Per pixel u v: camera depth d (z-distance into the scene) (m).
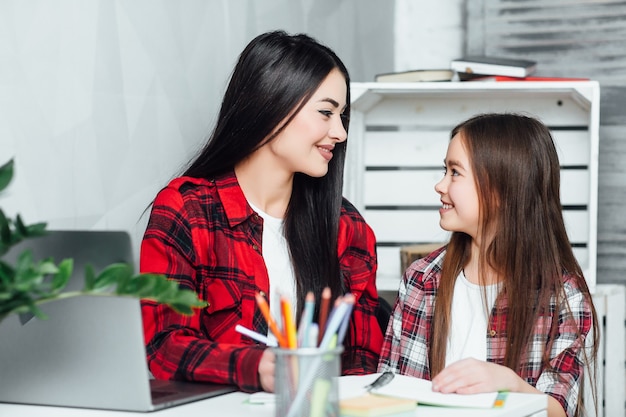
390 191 2.72
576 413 1.57
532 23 3.01
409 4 3.15
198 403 1.23
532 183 1.65
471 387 1.22
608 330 2.40
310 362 1.00
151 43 1.88
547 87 2.40
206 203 1.59
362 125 2.67
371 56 3.09
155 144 1.91
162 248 1.51
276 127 1.58
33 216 1.51
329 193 1.68
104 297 1.16
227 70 2.23
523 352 1.57
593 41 2.96
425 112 2.68
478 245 1.67
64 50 1.60
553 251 1.64
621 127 2.93
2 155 1.43
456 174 1.67
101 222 1.71
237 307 1.57
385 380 1.27
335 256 1.67
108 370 1.18
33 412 1.20
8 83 1.45
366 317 1.72
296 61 1.58
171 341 1.39
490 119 1.70
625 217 2.92
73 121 1.62
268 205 1.67
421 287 1.73
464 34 3.10
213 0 2.16
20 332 1.23
